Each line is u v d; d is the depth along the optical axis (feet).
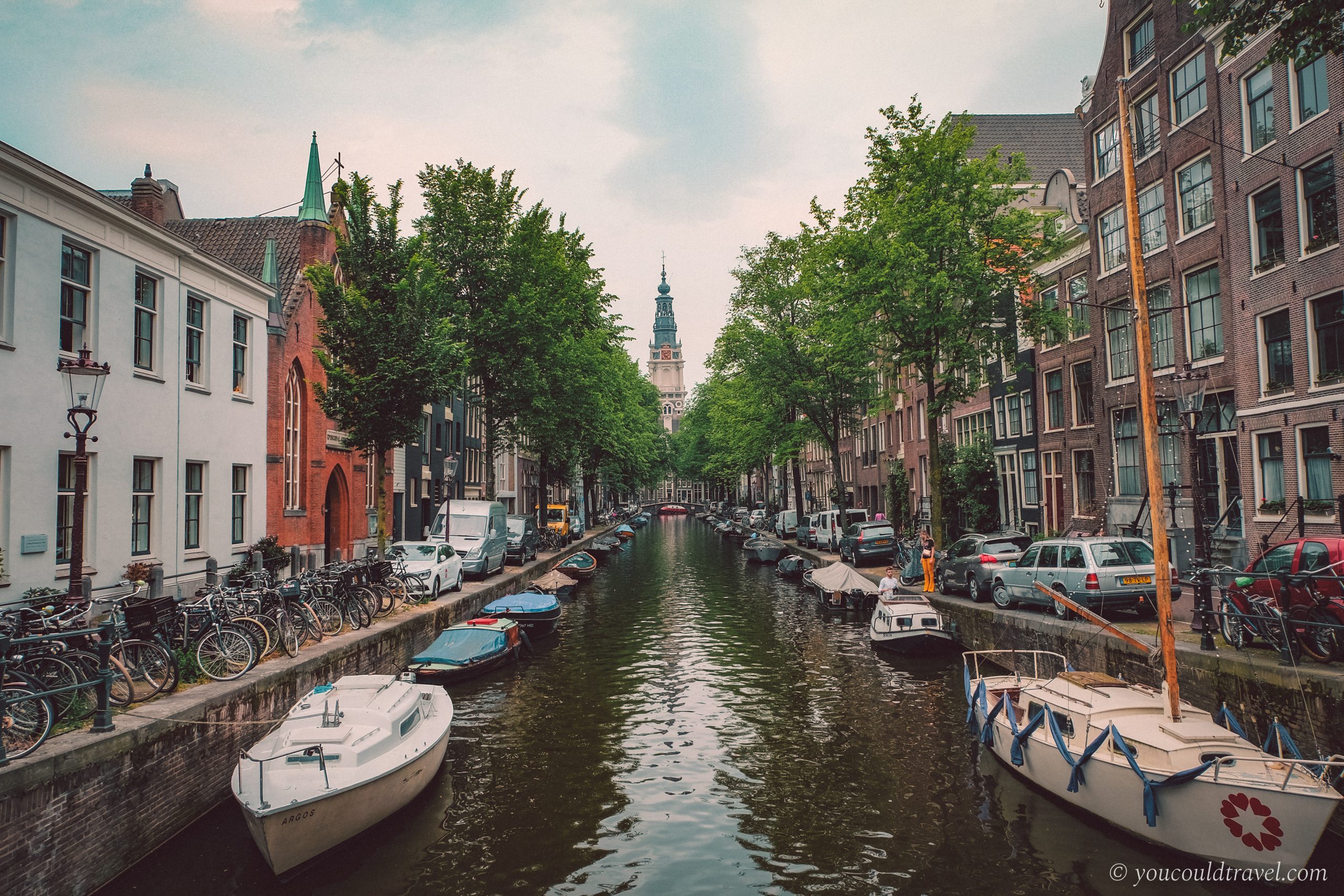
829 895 24.14
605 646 63.21
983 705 35.88
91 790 23.63
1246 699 31.37
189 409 55.06
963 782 32.58
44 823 21.90
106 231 46.19
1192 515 62.18
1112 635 40.09
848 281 74.64
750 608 82.07
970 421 110.42
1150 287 68.80
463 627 55.83
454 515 86.17
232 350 61.11
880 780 33.09
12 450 39.19
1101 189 75.36
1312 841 22.31
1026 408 92.68
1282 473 53.26
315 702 31.96
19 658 26.02
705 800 31.55
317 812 25.48
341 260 63.52
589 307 106.22
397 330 60.70
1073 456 82.02
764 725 41.19
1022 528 93.15
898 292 71.31
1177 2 64.28
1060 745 29.12
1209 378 61.77
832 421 124.67
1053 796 30.32
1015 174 75.15
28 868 21.38
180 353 53.93
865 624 71.36
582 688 49.62
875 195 72.90
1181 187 64.85
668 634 68.13
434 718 34.73
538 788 33.06
